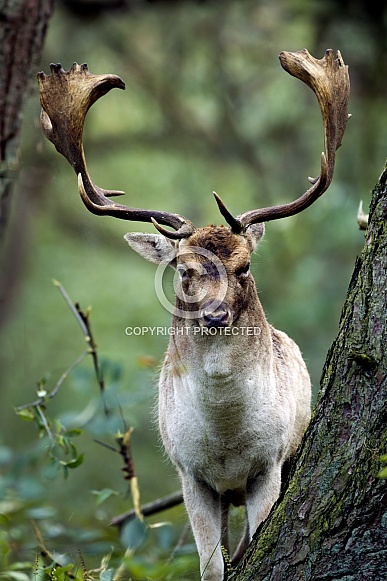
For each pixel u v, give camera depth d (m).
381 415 7.26
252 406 9.25
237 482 9.66
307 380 10.80
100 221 18.61
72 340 27.81
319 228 20.95
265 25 25.33
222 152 26.31
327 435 7.54
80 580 8.62
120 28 24.58
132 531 10.48
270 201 24.95
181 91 25.95
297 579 7.44
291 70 8.91
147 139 26.84
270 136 25.91
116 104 25.78
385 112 21.77
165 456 10.98
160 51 25.53
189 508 9.61
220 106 26.23
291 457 10.51
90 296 27.66
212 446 9.37
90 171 27.16
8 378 27.23
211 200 26.55
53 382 24.34
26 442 21.89
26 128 11.87
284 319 20.22
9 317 28.09
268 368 9.45
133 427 11.55
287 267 21.45
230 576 8.01
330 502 7.40
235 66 26.23
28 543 11.76
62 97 9.27
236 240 9.16
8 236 28.06
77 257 29.66
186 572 9.85
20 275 28.31
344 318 7.68
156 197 27.33
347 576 7.28
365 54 22.09
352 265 21.36
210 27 25.20
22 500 12.16
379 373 7.33
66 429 11.23
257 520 9.52
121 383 12.89
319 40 22.31
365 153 21.42
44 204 27.91
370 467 7.23
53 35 23.66
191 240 9.14
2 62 11.29
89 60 23.23
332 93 8.91
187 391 9.30
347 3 21.38
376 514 7.21
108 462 19.27
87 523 13.42
